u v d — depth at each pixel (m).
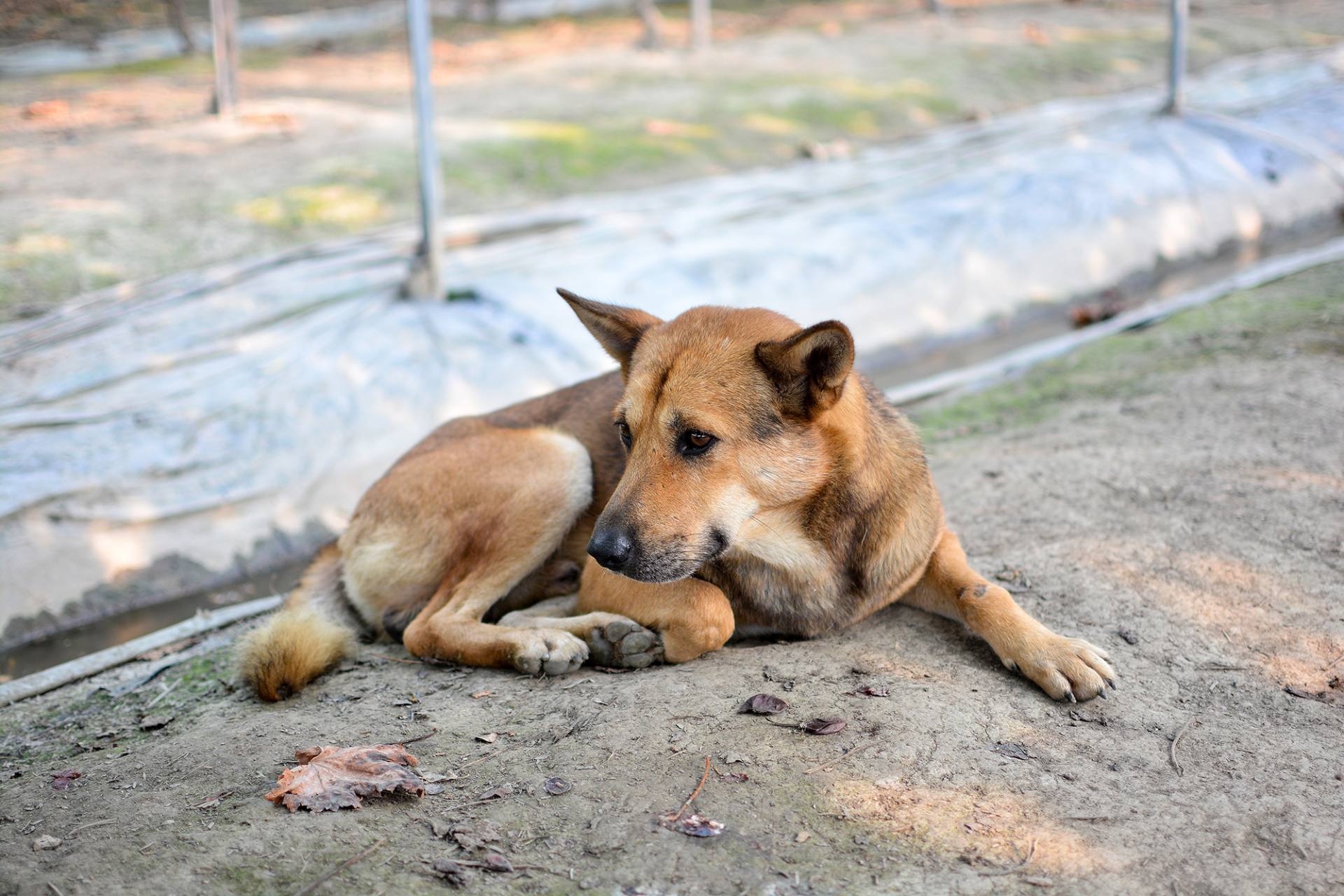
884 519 3.30
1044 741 2.77
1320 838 2.39
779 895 2.17
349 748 2.75
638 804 2.48
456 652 3.42
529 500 3.57
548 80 11.50
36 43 11.43
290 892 2.19
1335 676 3.07
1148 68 12.38
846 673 3.12
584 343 6.11
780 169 9.21
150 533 4.75
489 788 2.58
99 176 7.96
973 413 5.70
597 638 3.32
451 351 5.77
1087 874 2.26
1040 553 3.83
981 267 7.52
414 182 8.09
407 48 13.30
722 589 3.35
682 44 13.52
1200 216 8.47
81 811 2.62
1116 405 5.30
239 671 3.43
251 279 6.42
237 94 9.92
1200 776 2.62
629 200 8.07
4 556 4.40
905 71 11.80
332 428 5.30
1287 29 13.98
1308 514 3.90
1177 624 3.36
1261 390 5.08
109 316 5.89
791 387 3.03
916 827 2.40
